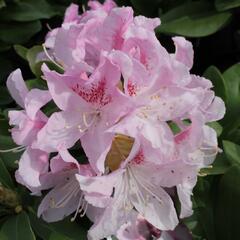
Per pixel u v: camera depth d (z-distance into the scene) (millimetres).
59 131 360
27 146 359
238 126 478
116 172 355
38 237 413
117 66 347
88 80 354
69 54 371
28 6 612
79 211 382
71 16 484
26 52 538
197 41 647
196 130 367
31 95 353
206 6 586
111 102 358
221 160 448
